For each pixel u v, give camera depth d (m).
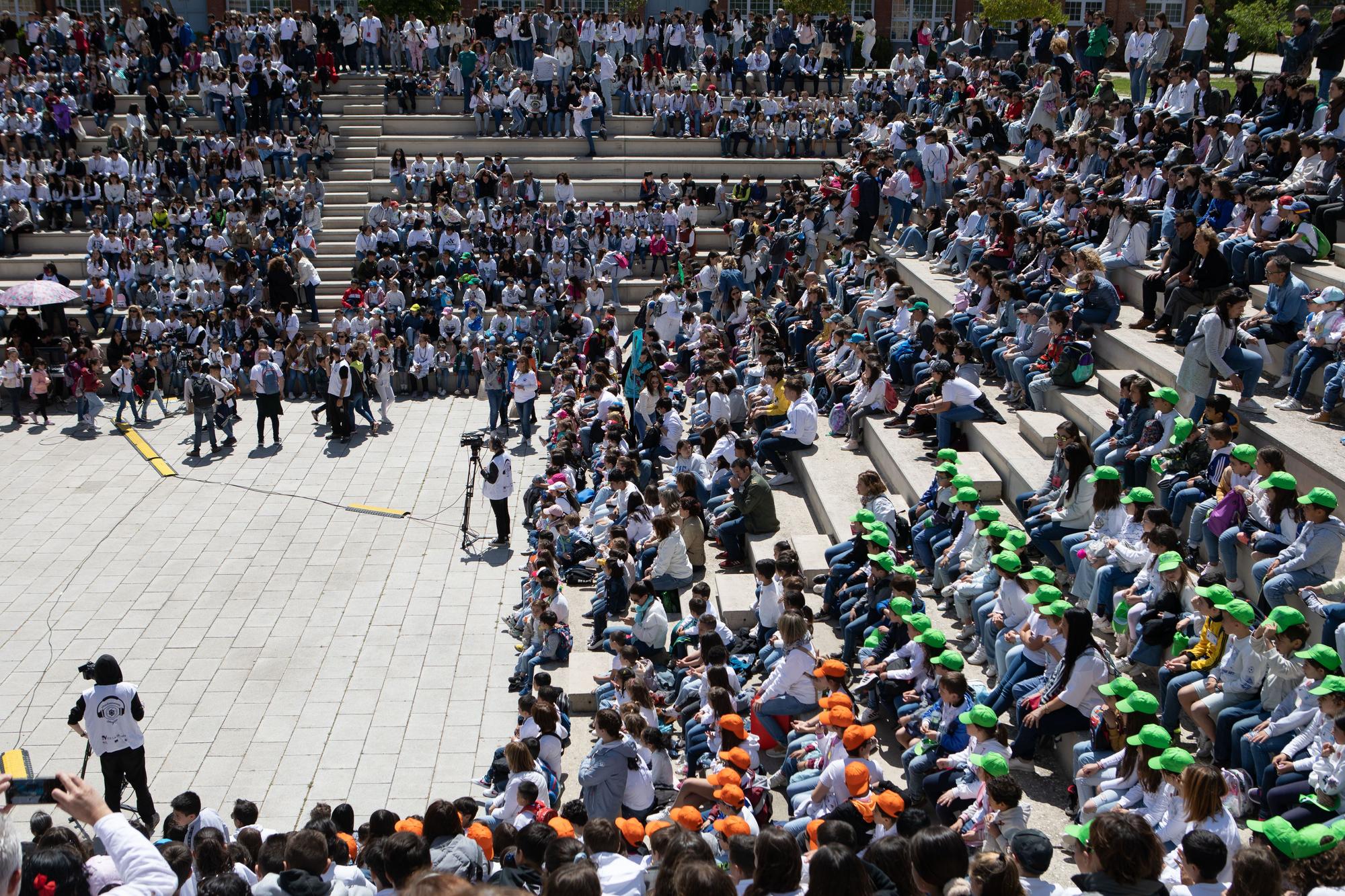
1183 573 9.61
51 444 22.20
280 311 26.00
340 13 36.97
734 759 9.19
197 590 16.25
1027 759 9.44
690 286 25.95
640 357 20.30
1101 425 13.31
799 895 6.30
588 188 31.88
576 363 24.05
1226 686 8.66
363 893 7.38
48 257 28.02
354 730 12.88
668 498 15.75
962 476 12.40
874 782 8.84
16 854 3.44
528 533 18.11
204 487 20.12
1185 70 22.39
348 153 32.53
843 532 13.86
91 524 18.50
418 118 33.59
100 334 26.45
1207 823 7.20
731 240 29.12
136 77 33.22
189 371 23.88
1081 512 11.61
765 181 31.91
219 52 34.22
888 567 11.29
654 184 30.59
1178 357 13.98
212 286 26.19
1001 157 26.25
